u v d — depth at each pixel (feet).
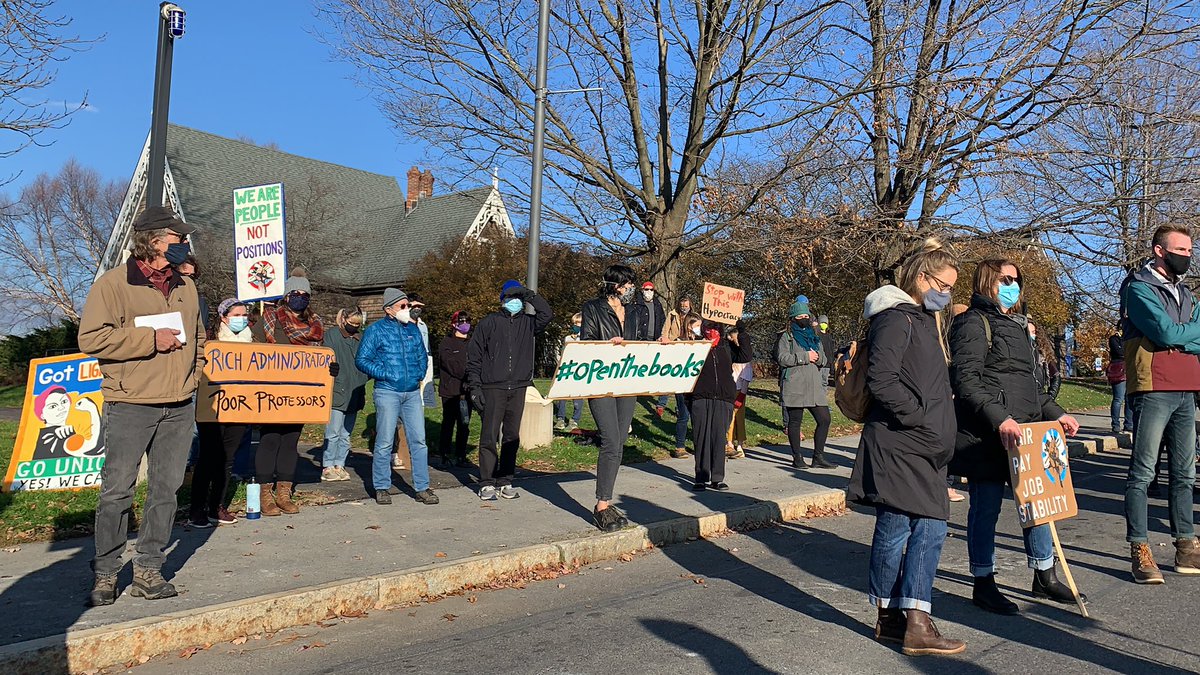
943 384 14.80
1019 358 17.63
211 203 103.71
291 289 26.05
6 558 19.30
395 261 110.73
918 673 14.06
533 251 32.30
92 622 14.99
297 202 93.86
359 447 36.99
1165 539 24.38
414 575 18.52
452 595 18.95
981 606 17.60
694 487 30.30
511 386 26.81
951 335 17.42
